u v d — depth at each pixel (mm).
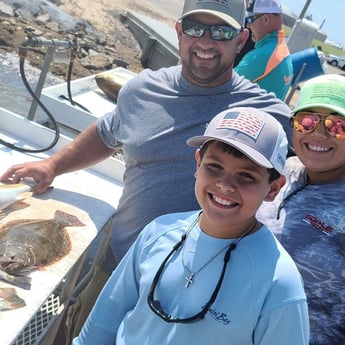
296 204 1866
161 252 1583
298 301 1370
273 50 3861
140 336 1537
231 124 1447
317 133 1850
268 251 1433
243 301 1391
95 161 2777
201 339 1416
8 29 10922
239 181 1421
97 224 2488
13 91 6816
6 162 2947
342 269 1718
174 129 2295
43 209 2469
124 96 2529
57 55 3629
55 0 14344
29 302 1756
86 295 2648
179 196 2281
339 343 1738
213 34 2209
